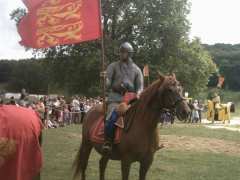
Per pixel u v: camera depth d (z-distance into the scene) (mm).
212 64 60094
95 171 11672
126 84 8773
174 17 52125
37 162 5441
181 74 54656
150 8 51688
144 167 8422
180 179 11062
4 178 5258
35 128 5480
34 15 7801
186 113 7887
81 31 8172
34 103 22672
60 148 15789
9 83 55125
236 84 102000
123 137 8328
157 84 8211
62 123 26641
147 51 51844
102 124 9039
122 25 51688
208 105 37094
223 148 17328
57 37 7910
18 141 5281
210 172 12094
